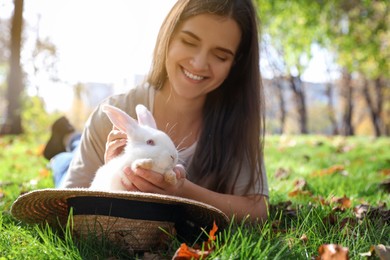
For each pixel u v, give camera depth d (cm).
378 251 61
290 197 114
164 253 71
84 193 70
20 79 475
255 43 95
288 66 616
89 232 71
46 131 493
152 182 72
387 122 1141
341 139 404
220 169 93
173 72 91
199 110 97
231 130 95
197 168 94
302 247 67
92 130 94
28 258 63
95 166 94
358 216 87
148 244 74
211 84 91
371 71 611
